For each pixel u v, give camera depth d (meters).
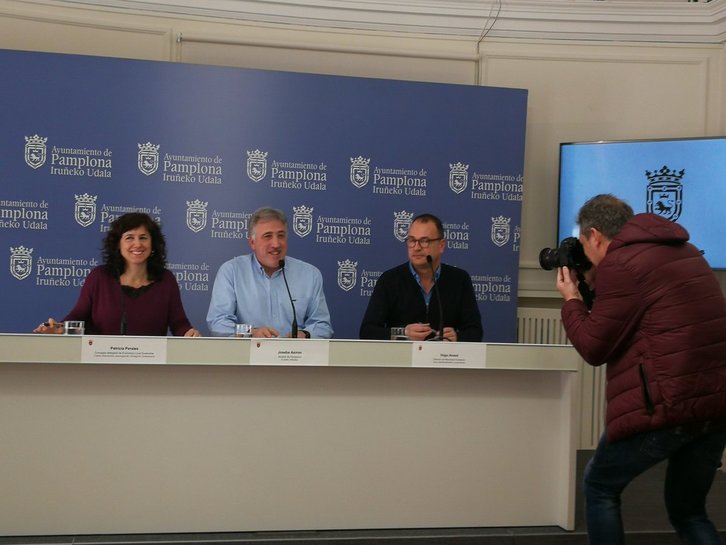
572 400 3.13
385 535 3.00
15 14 4.88
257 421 3.00
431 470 3.10
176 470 2.95
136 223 4.10
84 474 2.90
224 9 5.20
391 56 5.42
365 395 3.07
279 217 4.59
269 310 4.61
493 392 3.15
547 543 3.06
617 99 5.52
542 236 5.51
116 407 2.92
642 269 2.32
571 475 3.12
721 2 5.13
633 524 3.34
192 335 3.41
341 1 5.29
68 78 4.79
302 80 5.08
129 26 5.08
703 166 5.04
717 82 5.45
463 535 3.03
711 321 2.30
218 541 2.88
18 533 2.86
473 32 5.47
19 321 4.74
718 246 5.00
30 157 4.75
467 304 4.41
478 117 5.23
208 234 4.97
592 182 5.25
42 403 2.88
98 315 4.07
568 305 2.57
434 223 4.38
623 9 5.36
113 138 4.85
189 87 4.94
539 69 5.52
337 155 5.11
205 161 4.96
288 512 3.01
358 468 3.06
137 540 2.87
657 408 2.28
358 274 5.14
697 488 2.43
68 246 4.80
